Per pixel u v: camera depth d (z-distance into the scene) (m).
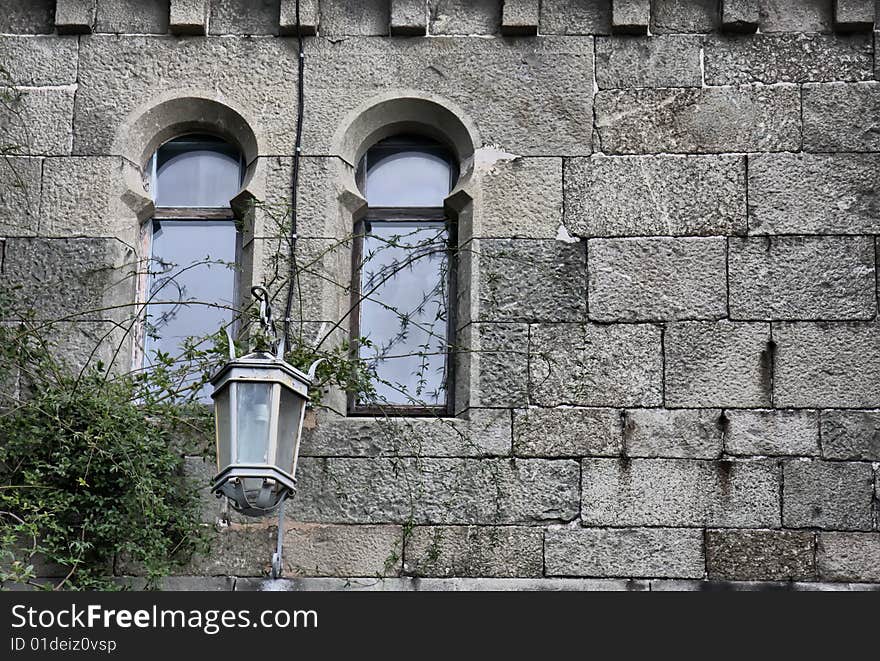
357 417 12.43
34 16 13.29
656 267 12.58
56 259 12.73
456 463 12.19
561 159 12.84
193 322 12.86
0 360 12.34
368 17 13.21
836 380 12.28
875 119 12.85
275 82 13.10
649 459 12.15
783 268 12.53
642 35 13.11
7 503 11.74
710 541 11.98
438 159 13.21
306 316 12.53
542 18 13.16
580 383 12.33
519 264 12.62
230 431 10.66
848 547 11.95
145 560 11.80
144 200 12.94
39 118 13.05
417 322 12.78
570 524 12.05
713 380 12.31
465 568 11.98
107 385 12.20
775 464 12.12
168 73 13.16
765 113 12.89
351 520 12.09
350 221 12.95
